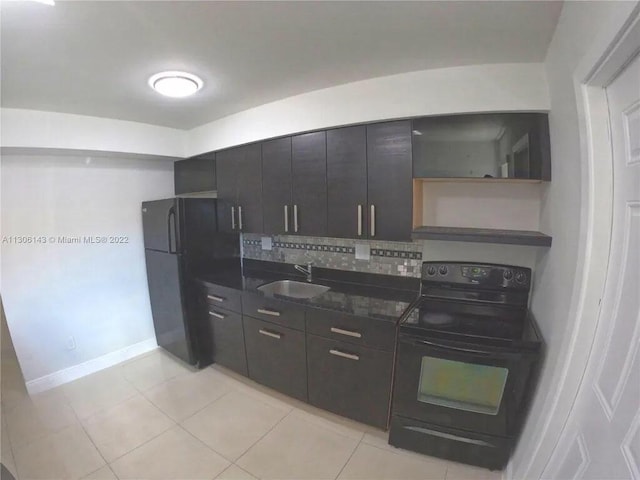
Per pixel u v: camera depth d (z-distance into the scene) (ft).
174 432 6.37
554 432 3.95
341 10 3.69
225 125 7.99
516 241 5.07
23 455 2.97
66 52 4.49
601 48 2.83
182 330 8.69
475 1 3.55
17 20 3.69
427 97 5.36
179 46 4.46
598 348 3.52
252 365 7.57
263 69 5.28
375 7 3.64
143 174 9.75
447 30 4.12
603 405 3.29
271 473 5.35
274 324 6.95
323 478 5.23
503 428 4.99
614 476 2.94
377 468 5.40
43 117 6.89
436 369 5.12
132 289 9.65
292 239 8.96
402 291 7.13
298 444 5.98
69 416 6.93
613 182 3.36
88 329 8.80
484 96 5.04
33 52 4.44
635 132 2.94
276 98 6.75
